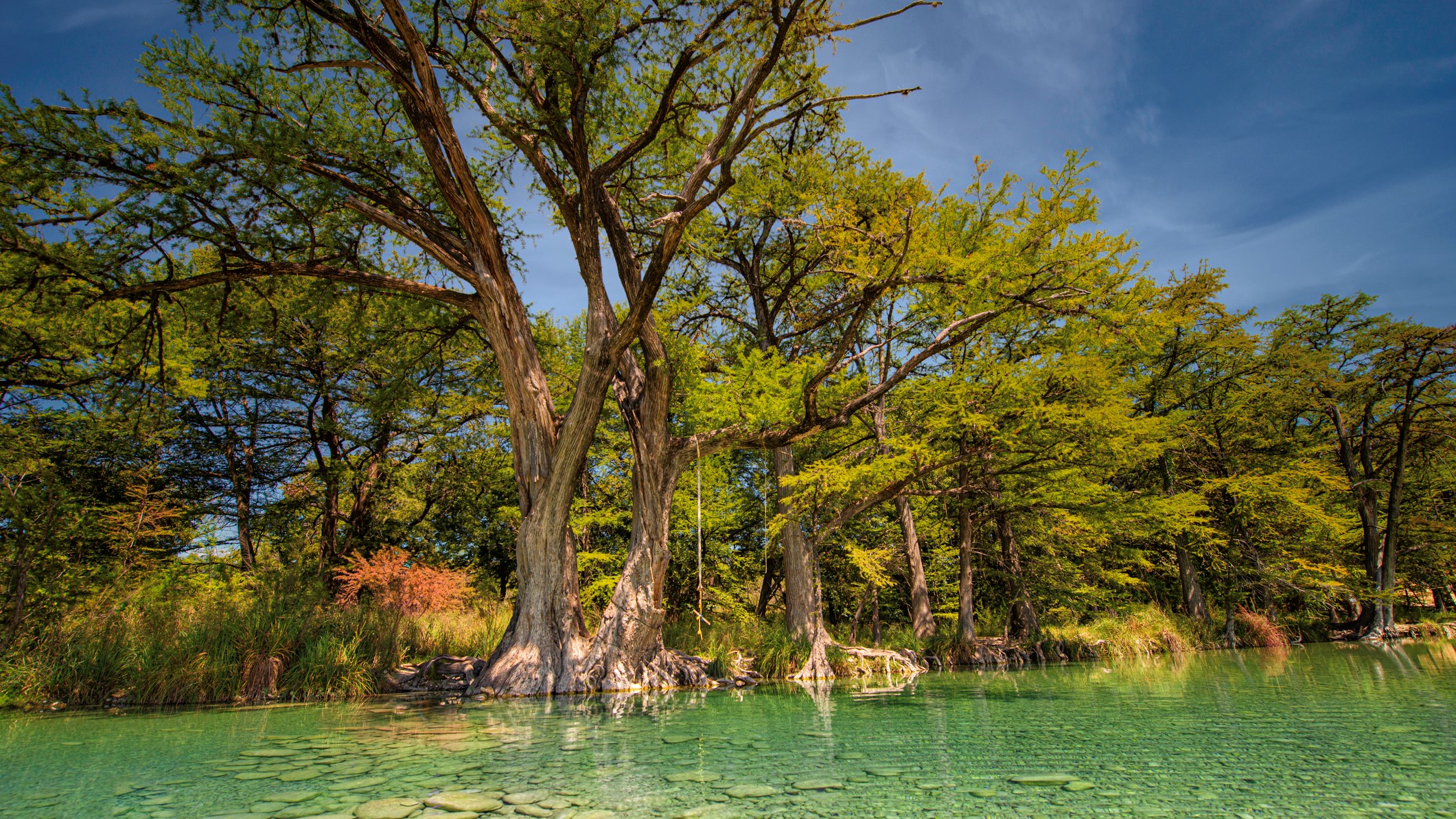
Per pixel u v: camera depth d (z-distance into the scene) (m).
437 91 10.57
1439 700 7.03
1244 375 22.36
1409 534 25.06
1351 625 22.59
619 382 12.88
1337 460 25.30
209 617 10.33
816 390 11.57
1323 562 22.02
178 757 5.09
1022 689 9.66
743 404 12.05
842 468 12.77
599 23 9.48
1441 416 22.98
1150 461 19.92
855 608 22.73
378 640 11.32
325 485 19.50
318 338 18.62
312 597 11.63
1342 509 23.45
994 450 15.26
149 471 15.16
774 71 11.62
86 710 8.30
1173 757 4.51
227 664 9.41
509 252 14.93
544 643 10.52
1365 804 3.29
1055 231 12.02
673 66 10.47
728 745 5.40
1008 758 4.64
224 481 20.48
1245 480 19.08
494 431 19.84
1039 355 14.57
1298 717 6.09
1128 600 20.67
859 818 3.22
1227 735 5.29
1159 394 21.94
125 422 14.55
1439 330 20.67
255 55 10.77
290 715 7.75
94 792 4.01
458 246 12.13
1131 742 5.11
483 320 11.98
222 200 9.95
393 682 10.51
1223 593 20.64
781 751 5.09
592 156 13.99
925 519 19.41
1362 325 23.42
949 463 14.04
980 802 3.49
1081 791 3.66
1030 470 14.67
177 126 9.50
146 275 10.76
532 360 11.84
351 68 12.23
